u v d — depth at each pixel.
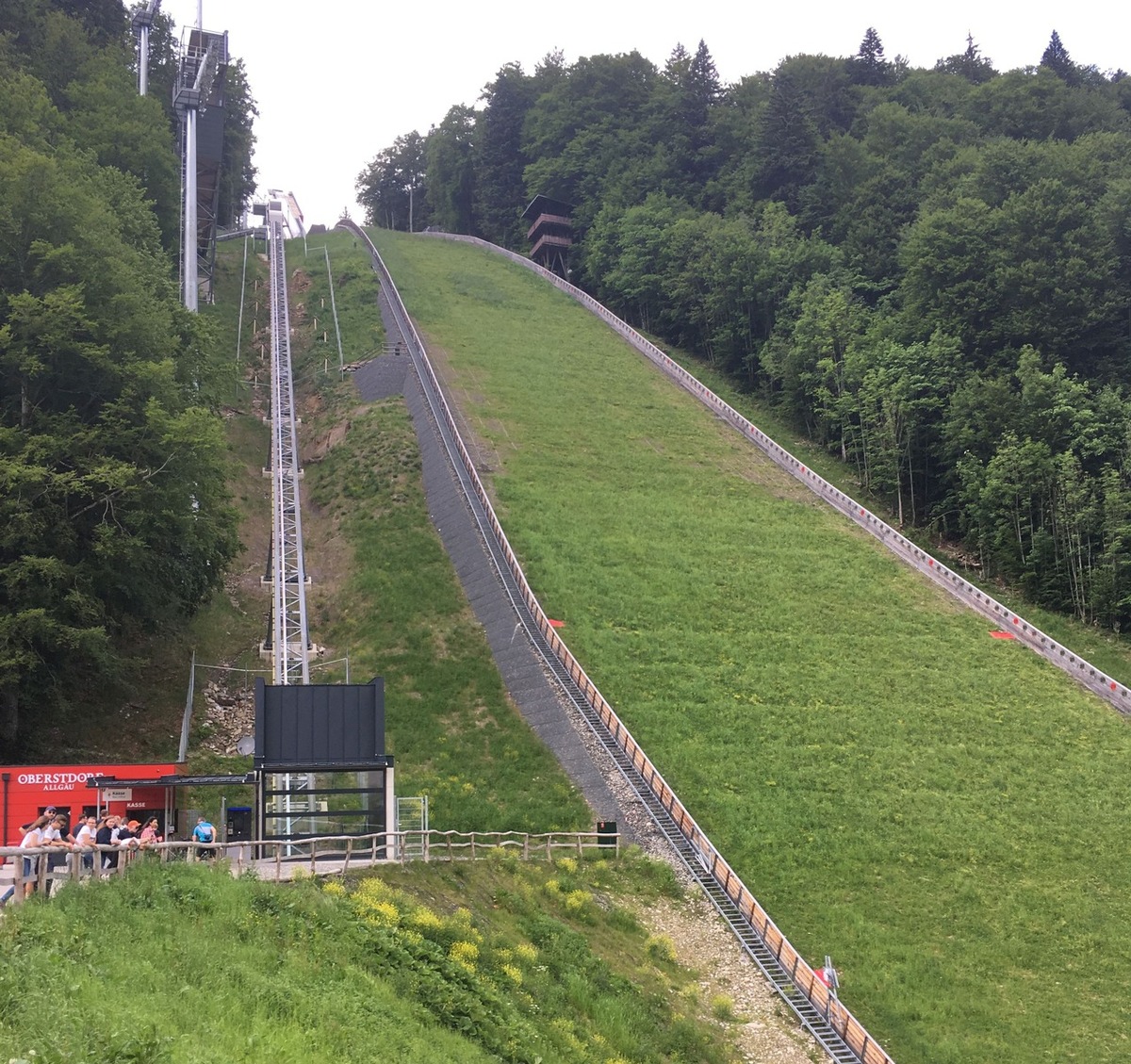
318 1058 15.90
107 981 15.52
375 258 110.06
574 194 129.00
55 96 82.19
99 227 44.81
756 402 90.56
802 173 111.81
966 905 36.72
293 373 82.62
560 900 31.12
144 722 41.91
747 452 77.88
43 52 84.94
